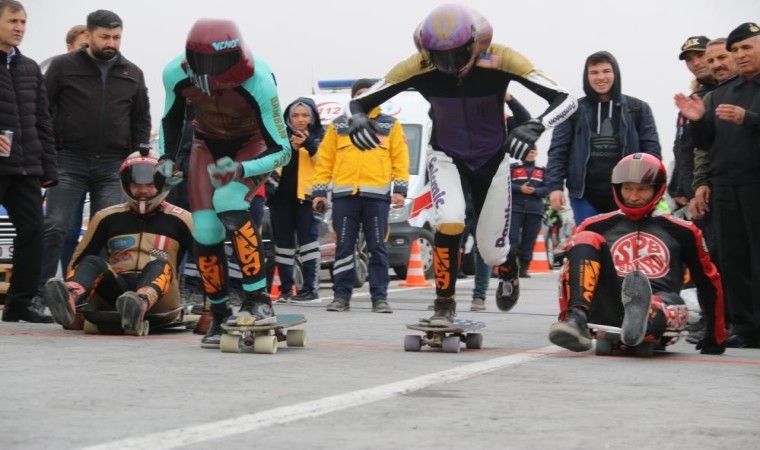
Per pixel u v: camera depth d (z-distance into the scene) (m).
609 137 11.38
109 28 13.21
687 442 5.68
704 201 11.62
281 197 16.48
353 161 15.09
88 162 13.42
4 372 7.93
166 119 9.48
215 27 8.77
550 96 9.30
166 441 5.45
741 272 10.98
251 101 9.10
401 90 9.60
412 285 21.92
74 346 9.80
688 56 12.93
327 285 22.89
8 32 12.02
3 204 12.30
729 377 8.27
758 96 10.80
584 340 9.02
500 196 9.76
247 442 5.46
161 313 11.16
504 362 8.98
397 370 8.34
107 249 11.41
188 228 11.34
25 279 12.38
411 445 5.48
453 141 9.66
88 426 5.83
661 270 9.73
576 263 9.20
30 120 12.26
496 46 9.42
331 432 5.77
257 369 8.28
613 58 11.38
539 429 5.96
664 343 9.84
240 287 15.55
